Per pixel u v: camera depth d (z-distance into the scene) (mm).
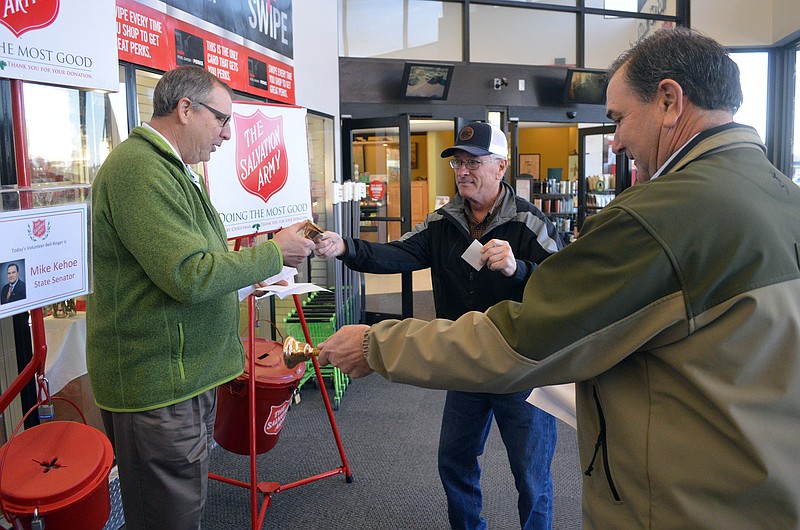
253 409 2141
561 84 6961
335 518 2434
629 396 876
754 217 770
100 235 1543
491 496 2609
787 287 759
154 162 1529
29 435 1496
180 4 2895
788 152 7312
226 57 3354
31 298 1229
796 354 750
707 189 790
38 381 1510
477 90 6652
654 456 832
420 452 3057
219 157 2197
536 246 1926
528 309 873
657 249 782
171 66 2826
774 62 7289
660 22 7406
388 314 6227
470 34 6766
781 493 757
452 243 2059
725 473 777
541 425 1903
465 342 924
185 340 1611
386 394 3994
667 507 820
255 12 3729
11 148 1989
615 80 976
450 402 2008
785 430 761
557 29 7105
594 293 821
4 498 1354
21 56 1620
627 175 8008
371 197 6105
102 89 1956
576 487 2688
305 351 1119
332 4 5582
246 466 2896
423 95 6254
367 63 6191
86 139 2422
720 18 7285
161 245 1458
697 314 777
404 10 6426
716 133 879
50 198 1273
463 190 1983
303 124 2734
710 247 770
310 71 4973
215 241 1719
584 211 8461
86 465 1447
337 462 2941
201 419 1704
